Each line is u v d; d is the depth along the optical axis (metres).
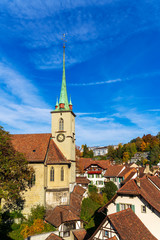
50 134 42.69
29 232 28.30
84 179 58.19
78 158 68.62
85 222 31.41
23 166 29.42
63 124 44.78
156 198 26.67
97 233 22.31
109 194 51.75
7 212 33.84
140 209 24.72
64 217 30.33
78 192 44.19
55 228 29.70
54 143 43.34
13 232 29.03
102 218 37.34
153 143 142.75
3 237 27.14
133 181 26.86
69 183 42.97
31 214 33.72
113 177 64.94
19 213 34.00
